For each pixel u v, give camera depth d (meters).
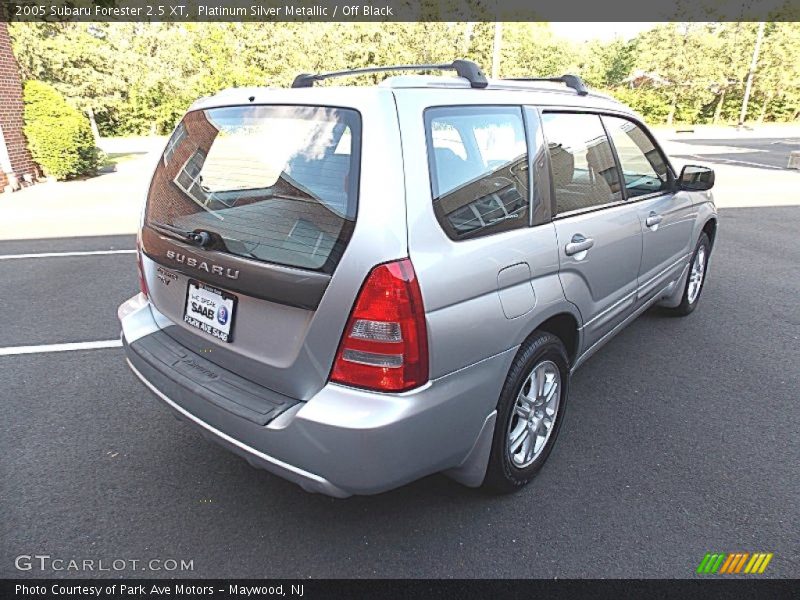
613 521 2.46
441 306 1.95
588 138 2.99
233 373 2.27
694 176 3.87
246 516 2.48
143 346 2.55
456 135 2.16
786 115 40.12
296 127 2.11
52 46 18.45
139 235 2.75
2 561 2.22
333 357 1.93
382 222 1.85
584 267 2.75
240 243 2.13
